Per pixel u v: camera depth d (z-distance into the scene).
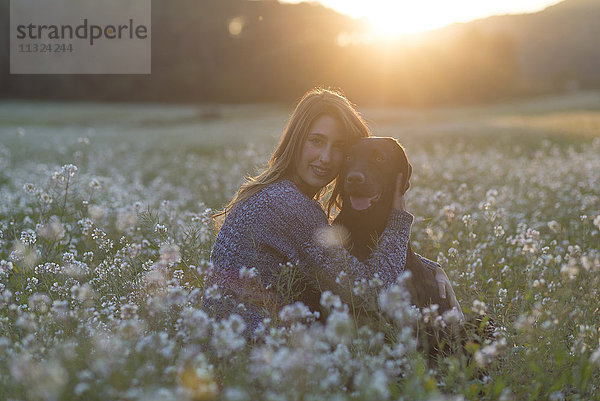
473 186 8.34
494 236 4.68
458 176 9.41
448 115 45.25
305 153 3.22
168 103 68.19
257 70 68.81
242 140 19.55
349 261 2.90
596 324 3.12
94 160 12.41
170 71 71.12
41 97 67.62
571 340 3.08
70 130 28.75
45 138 20.28
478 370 2.90
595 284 3.24
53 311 2.89
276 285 2.94
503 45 93.31
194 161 13.36
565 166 9.42
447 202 6.50
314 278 3.00
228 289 2.95
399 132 22.62
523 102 73.19
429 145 18.06
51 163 11.66
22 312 3.11
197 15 72.88
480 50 91.50
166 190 8.50
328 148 3.21
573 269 2.98
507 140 19.02
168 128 31.88
